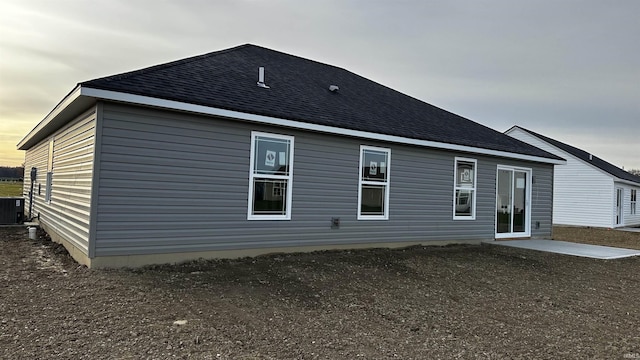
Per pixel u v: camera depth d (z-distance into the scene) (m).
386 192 10.22
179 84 7.53
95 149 6.43
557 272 8.79
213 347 4.00
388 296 6.26
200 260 7.46
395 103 13.34
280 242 8.48
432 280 7.45
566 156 24.14
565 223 24.19
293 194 8.63
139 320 4.58
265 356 3.88
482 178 12.52
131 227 6.79
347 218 9.50
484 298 6.52
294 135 8.61
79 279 6.05
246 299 5.63
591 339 4.90
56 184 10.40
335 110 9.80
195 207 7.39
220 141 7.64
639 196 28.73
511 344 4.60
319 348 4.16
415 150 10.79
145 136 6.86
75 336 4.09
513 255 10.42
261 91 9.02
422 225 10.96
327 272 7.39
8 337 4.03
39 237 11.05
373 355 4.06
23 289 5.64
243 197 7.96
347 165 9.47
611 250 11.97
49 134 11.95
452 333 4.87
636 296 7.13
